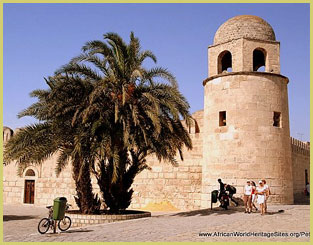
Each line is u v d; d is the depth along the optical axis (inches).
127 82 721.0
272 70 927.7
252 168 863.7
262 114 886.4
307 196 1318.9
